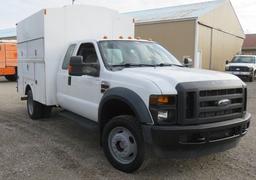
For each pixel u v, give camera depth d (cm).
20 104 1100
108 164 510
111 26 791
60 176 461
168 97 427
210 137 441
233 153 570
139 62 573
